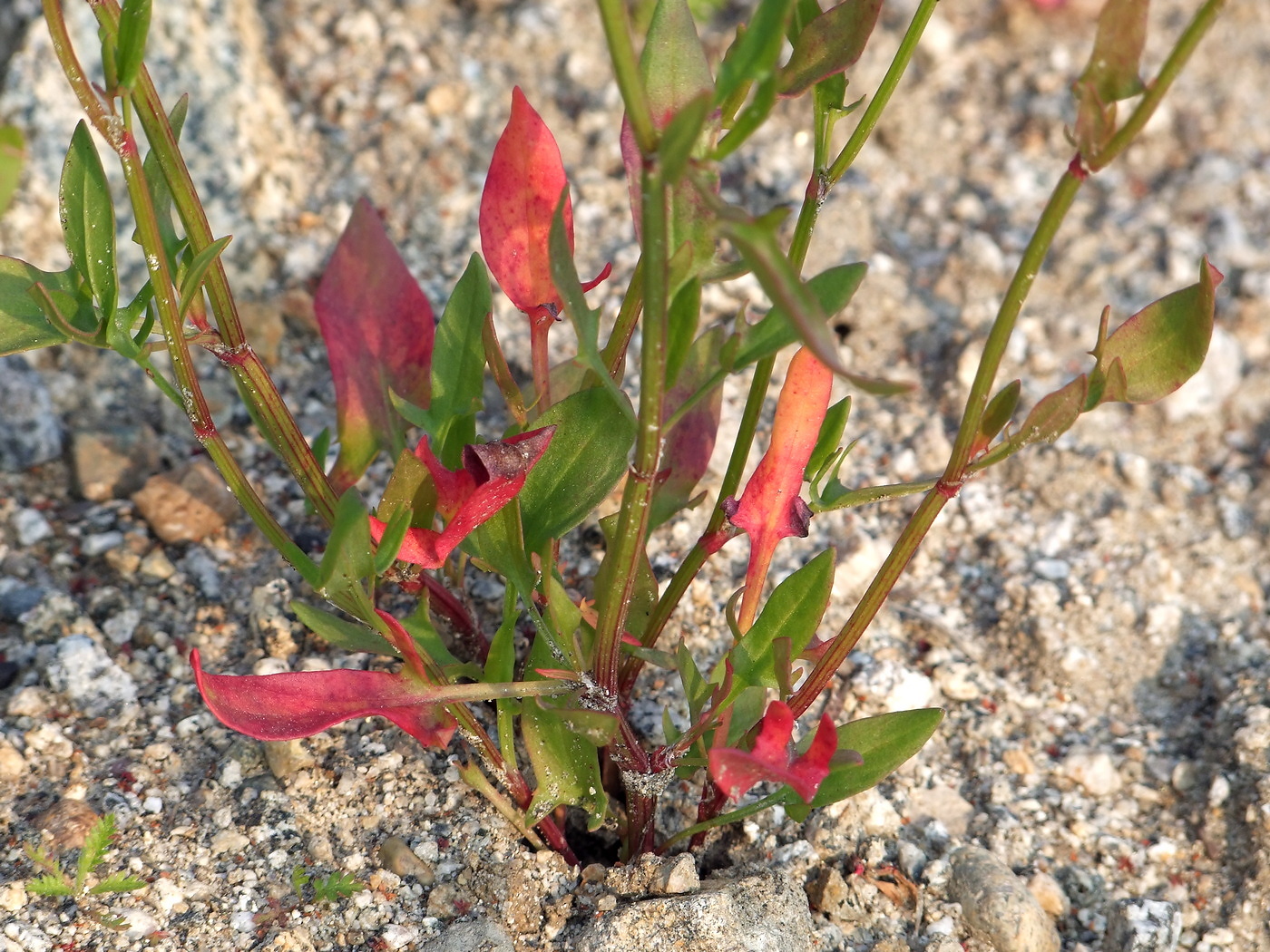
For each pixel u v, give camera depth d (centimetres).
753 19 11
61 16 12
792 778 12
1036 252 12
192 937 15
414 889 16
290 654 19
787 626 14
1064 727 20
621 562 13
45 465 21
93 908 15
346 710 14
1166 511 22
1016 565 22
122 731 18
